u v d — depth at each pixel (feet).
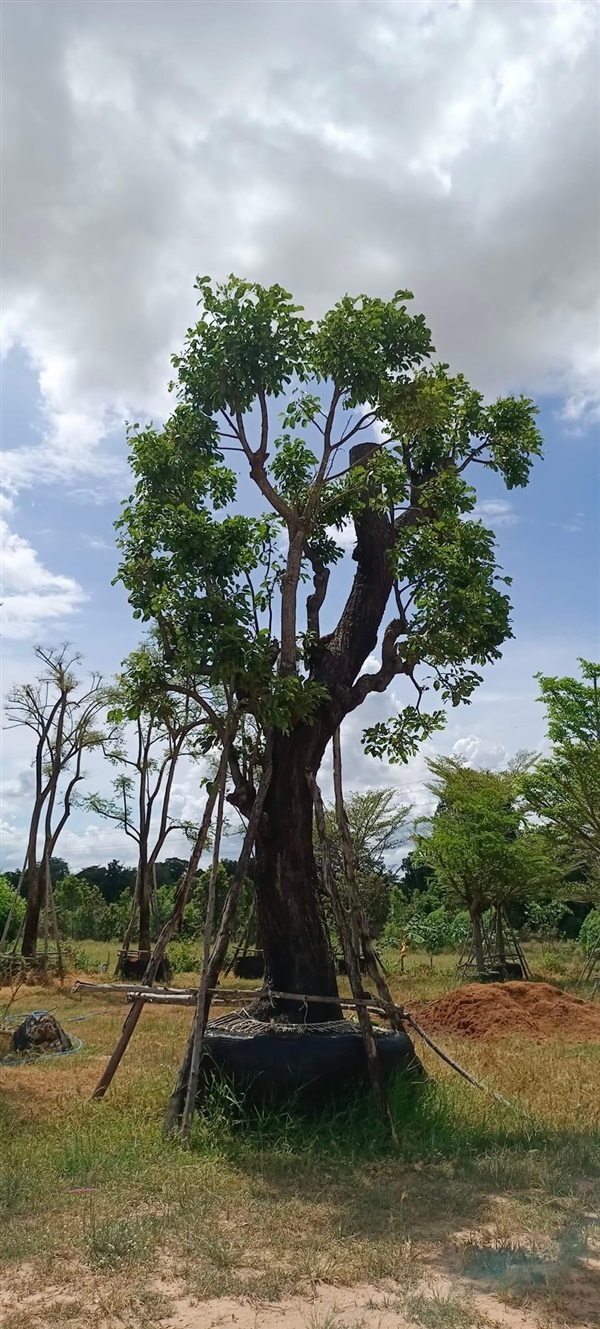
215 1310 13.41
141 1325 12.91
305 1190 19.07
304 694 25.41
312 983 26.73
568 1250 15.70
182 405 28.73
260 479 28.09
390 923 120.06
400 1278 14.61
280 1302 13.74
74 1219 16.90
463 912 117.70
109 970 80.38
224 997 28.76
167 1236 16.05
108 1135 22.80
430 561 27.14
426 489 29.94
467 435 31.65
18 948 82.38
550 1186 19.30
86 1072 32.91
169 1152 21.20
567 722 66.80
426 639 27.45
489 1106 26.27
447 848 78.33
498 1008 47.98
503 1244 15.96
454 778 84.79
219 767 26.89
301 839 27.55
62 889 143.74
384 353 28.37
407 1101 24.31
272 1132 22.75
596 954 80.84
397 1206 17.99
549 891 81.46
